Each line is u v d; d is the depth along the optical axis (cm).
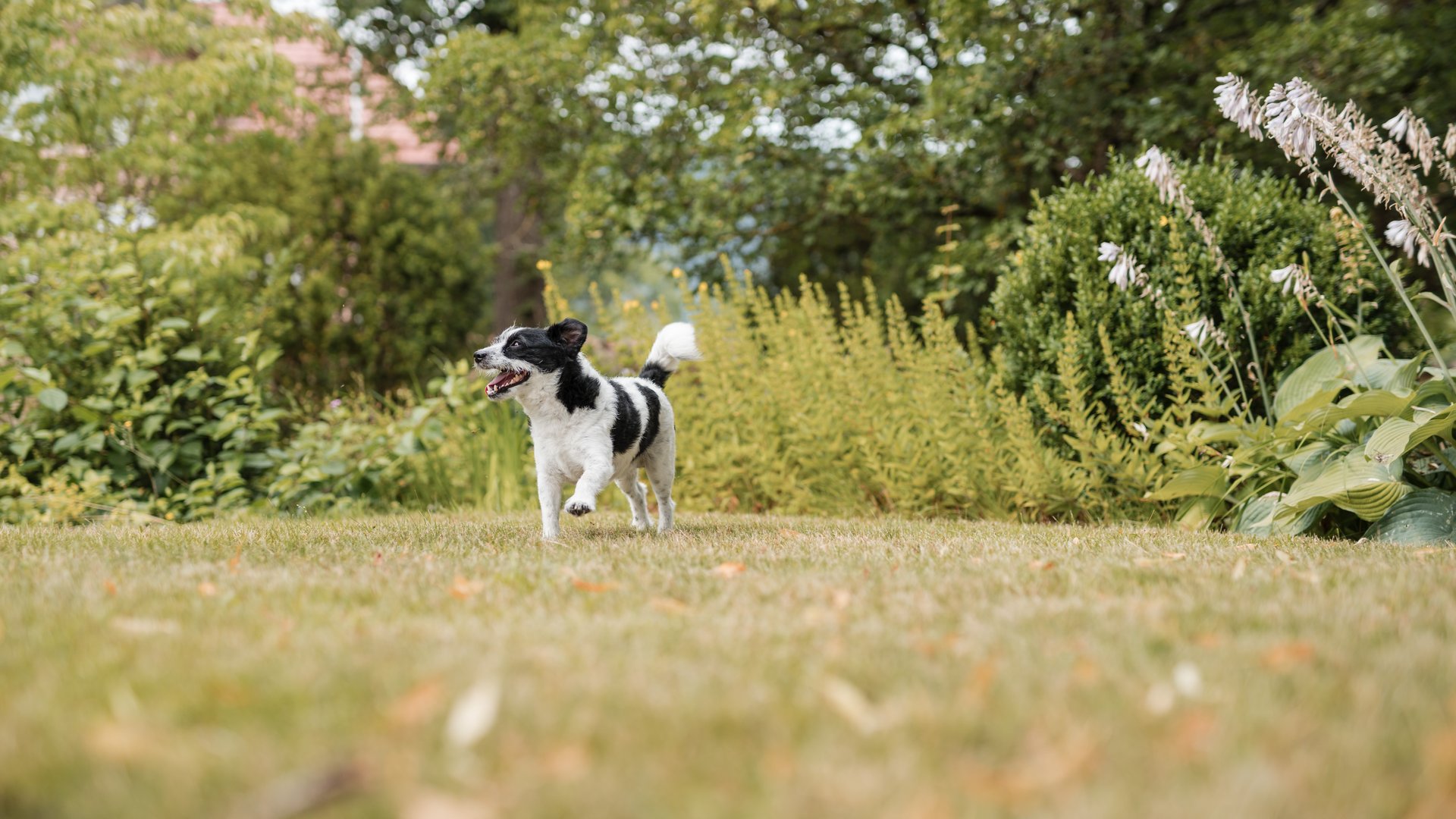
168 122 1105
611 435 464
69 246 753
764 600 287
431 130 1427
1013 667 208
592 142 1212
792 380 680
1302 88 458
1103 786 148
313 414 867
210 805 140
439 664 205
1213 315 567
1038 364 618
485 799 143
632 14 1233
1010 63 962
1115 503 571
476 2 1612
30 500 589
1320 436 489
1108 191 602
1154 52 998
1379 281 550
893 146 1036
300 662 208
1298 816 138
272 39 1158
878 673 203
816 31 1165
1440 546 421
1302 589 296
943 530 495
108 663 206
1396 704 182
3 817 138
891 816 140
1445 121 968
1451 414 427
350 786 145
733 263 1209
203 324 684
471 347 1337
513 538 454
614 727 171
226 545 411
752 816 139
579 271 1430
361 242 1245
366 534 460
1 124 1018
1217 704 185
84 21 1051
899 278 1212
